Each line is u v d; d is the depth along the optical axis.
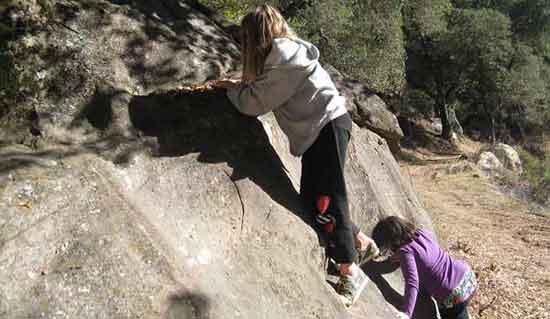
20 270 1.95
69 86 2.77
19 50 2.66
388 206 4.30
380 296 3.45
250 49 2.83
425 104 30.89
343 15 14.87
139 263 2.18
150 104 2.98
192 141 2.94
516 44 27.89
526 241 8.14
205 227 2.65
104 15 3.15
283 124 2.99
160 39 3.36
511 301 5.58
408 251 3.51
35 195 2.18
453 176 14.14
